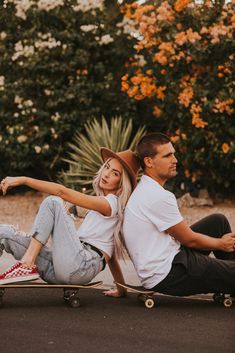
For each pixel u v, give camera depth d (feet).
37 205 36.86
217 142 34.14
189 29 33.04
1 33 38.83
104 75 39.22
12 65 38.50
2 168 41.16
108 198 17.84
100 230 17.94
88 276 17.74
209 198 35.86
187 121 34.81
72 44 38.09
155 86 35.01
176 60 33.94
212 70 34.04
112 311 17.54
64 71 37.78
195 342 14.97
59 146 38.70
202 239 17.51
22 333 15.46
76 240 17.54
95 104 39.11
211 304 18.53
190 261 17.52
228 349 14.51
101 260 17.98
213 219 18.45
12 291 19.75
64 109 38.55
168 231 17.51
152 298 18.02
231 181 36.58
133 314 17.26
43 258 17.90
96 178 18.30
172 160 17.75
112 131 35.91
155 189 17.51
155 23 34.68
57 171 40.16
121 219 17.94
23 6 37.76
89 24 38.60
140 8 34.63
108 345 14.66
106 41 37.78
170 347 14.58
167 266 17.48
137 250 17.72
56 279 17.79
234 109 33.60
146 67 37.04
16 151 38.42
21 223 32.32
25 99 38.19
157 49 35.63
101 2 38.73
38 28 38.47
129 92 35.60
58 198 17.51
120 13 39.75
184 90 33.63
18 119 38.42
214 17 34.35
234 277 17.75
